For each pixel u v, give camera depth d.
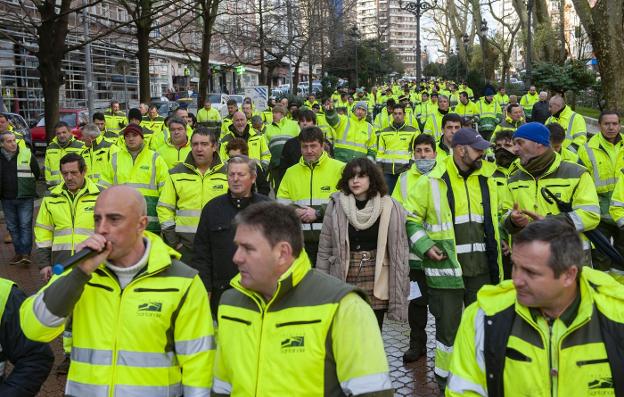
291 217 2.73
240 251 2.69
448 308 5.05
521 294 2.55
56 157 10.88
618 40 19.17
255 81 71.38
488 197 5.08
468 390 2.69
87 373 3.02
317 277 2.77
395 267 4.98
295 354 2.64
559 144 6.88
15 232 10.23
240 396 2.70
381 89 41.88
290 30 34.94
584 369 2.50
